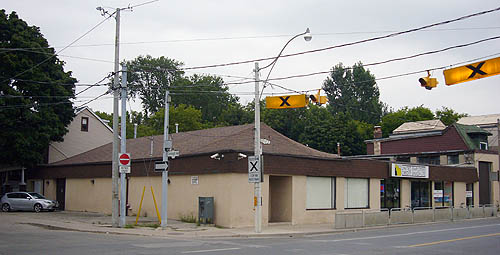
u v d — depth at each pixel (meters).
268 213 26.09
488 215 36.28
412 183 35.50
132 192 31.55
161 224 23.00
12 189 41.59
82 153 42.00
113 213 23.53
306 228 24.44
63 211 36.09
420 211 29.83
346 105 86.81
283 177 27.08
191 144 30.45
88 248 15.19
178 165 27.69
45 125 37.03
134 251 14.59
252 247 16.36
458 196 39.22
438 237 20.61
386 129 80.44
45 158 41.56
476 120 80.25
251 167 22.06
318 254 14.54
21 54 35.81
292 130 72.44
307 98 20.75
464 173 39.69
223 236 20.66
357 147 71.44
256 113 22.09
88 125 45.34
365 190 31.39
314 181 28.12
